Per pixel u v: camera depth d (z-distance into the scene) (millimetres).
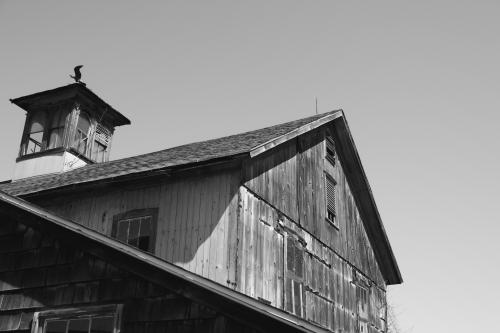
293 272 11984
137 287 7125
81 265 7766
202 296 6508
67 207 12180
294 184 13133
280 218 11922
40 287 7977
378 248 18797
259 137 12352
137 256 6695
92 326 7301
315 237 13734
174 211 10672
